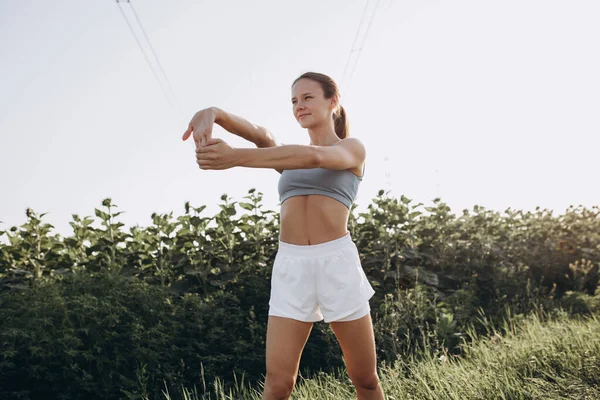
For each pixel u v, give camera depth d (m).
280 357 2.33
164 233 5.25
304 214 2.39
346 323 2.37
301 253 2.37
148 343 4.14
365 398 2.50
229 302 4.77
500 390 3.08
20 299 4.14
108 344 4.10
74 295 4.19
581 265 7.15
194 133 2.12
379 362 4.47
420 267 6.09
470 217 7.09
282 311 2.35
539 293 6.71
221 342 4.50
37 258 4.92
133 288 4.41
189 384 4.32
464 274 6.49
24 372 3.90
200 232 5.28
